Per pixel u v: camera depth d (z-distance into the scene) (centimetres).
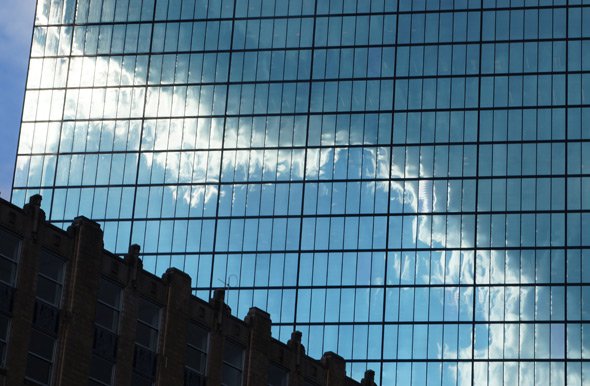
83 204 18612
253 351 10969
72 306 9638
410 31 18500
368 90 18400
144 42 19212
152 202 18475
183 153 18625
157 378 10138
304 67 18625
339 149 18275
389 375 17288
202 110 18762
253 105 18625
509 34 18325
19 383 9244
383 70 18412
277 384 11250
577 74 18125
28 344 9344
